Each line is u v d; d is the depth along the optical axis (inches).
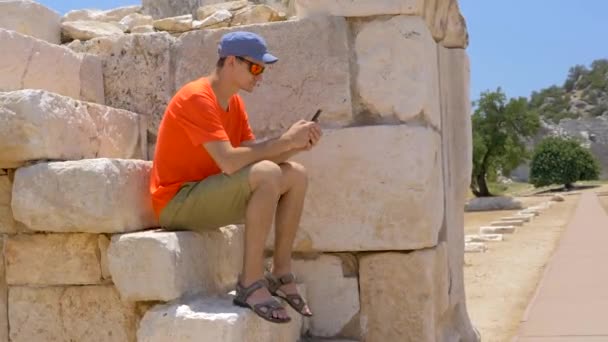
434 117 177.8
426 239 161.8
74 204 130.3
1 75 152.9
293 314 151.1
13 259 138.8
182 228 138.9
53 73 163.8
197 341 118.3
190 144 136.0
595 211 879.1
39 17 189.3
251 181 130.0
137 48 179.9
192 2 264.2
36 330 138.3
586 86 4298.7
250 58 137.8
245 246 130.3
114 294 134.8
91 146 150.9
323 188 164.9
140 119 175.5
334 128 165.6
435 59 185.0
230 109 146.8
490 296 296.0
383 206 161.9
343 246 163.9
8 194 140.1
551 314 240.1
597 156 3068.4
